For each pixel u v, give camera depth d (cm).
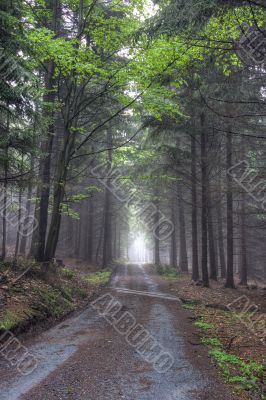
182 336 941
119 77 1236
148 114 1816
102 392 567
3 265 1252
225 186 1557
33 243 1662
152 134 1891
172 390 584
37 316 975
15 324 841
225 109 1410
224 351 815
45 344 824
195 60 1130
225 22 813
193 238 2338
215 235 3319
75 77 1323
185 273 3081
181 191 2670
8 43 904
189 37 813
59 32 1683
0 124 983
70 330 973
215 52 910
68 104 1552
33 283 1211
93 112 1827
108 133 2653
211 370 687
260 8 757
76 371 657
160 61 1095
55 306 1152
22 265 1333
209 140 1961
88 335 925
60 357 735
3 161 967
